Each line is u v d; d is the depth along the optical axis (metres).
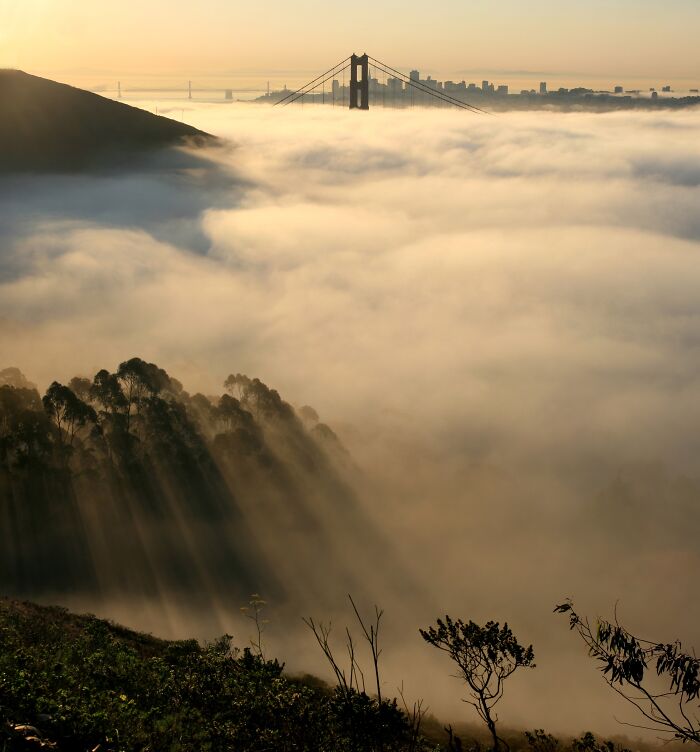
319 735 13.14
